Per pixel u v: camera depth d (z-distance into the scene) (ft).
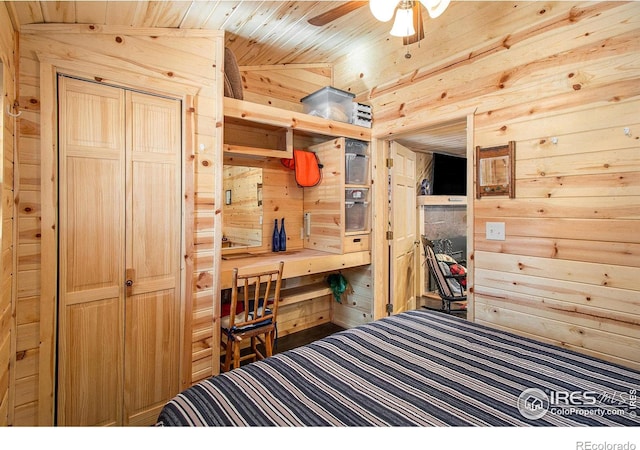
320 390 3.55
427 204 14.60
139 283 6.12
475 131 7.60
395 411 3.16
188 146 6.57
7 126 4.47
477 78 7.55
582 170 6.03
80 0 4.85
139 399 6.16
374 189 10.25
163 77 6.30
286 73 10.32
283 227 10.41
